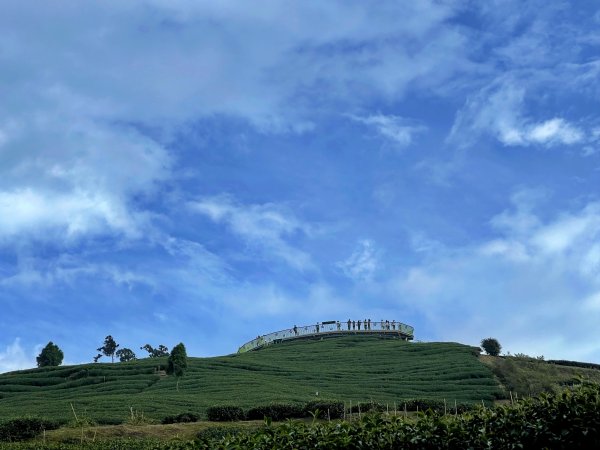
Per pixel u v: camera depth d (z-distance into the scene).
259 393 52.91
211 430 33.84
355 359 75.62
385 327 98.19
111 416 41.81
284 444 14.17
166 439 33.19
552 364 63.59
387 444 13.60
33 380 64.06
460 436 13.22
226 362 72.81
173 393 55.28
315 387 58.94
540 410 13.11
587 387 13.21
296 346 89.19
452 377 61.72
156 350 115.81
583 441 12.26
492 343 78.38
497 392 54.19
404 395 54.41
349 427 14.30
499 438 12.91
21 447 28.67
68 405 47.91
